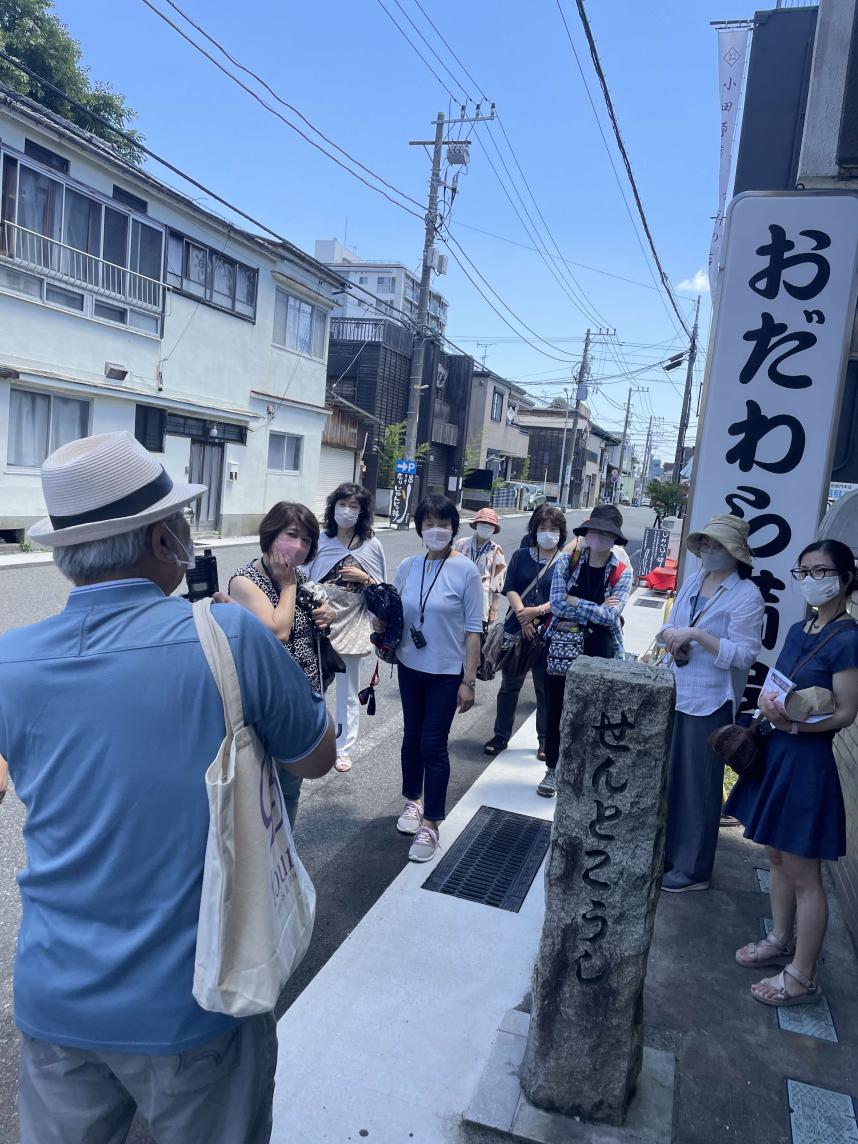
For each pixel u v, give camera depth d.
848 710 2.57
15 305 12.11
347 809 4.41
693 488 3.79
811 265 3.56
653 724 2.07
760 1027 2.67
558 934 2.17
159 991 1.33
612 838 2.12
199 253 15.91
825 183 3.69
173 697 1.34
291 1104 2.28
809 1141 2.21
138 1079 1.38
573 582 4.50
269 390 18.61
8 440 12.27
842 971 3.00
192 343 15.91
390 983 2.83
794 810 2.65
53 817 1.35
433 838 3.77
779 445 3.66
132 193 14.16
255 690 1.40
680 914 3.34
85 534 1.39
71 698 1.34
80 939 1.34
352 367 26.61
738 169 5.84
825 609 2.74
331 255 57.12
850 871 3.40
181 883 1.34
